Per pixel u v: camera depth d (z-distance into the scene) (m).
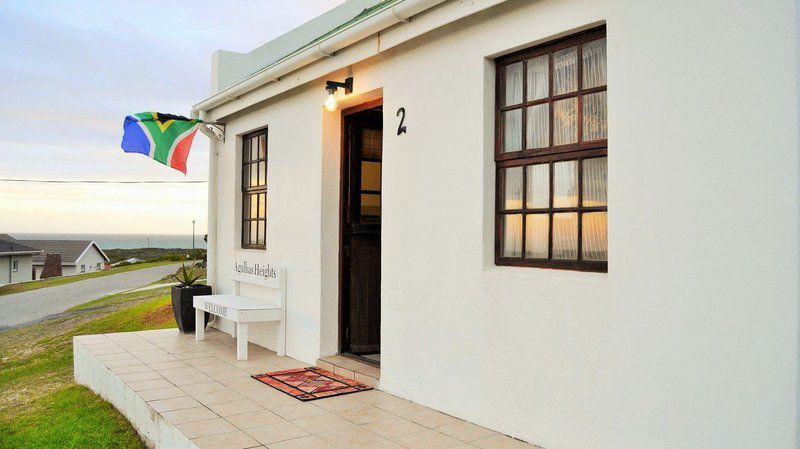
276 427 4.64
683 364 3.40
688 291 3.38
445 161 5.05
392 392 5.56
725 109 3.25
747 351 3.13
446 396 4.99
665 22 3.53
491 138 4.74
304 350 7.00
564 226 4.28
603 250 4.03
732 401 3.19
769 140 3.07
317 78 6.64
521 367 4.34
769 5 3.09
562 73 4.29
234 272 8.59
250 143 8.81
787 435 2.98
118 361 7.09
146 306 15.72
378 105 6.40
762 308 3.08
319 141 6.82
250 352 7.61
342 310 6.86
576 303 3.97
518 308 4.38
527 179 4.54
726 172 3.24
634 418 3.63
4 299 29.00
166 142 8.43
